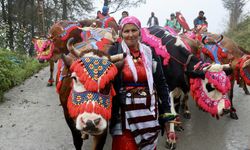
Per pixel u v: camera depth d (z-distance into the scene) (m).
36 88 9.04
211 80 4.82
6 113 7.03
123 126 3.50
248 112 7.24
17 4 23.75
